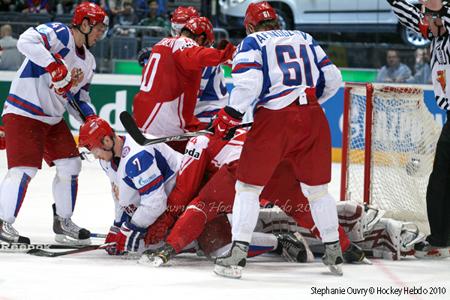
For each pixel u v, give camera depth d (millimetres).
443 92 10914
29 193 16781
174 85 11078
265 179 9188
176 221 10203
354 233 10586
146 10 27906
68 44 10828
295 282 9039
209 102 12023
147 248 10211
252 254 10273
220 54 10297
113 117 23938
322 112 9336
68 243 11539
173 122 11234
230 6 27656
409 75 23969
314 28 27172
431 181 10945
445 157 10812
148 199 9859
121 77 23797
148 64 11312
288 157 9367
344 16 26859
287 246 10438
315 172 9305
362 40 27297
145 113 11258
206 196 9883
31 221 13453
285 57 9211
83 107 11383
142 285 8617
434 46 11000
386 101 12711
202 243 10281
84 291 8258
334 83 9516
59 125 11312
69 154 11305
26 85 10844
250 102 8984
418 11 11359
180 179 10164
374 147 12539
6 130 10969
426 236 11328
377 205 12766
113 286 8531
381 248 10836
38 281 8727
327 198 9414
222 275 9180
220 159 10273
